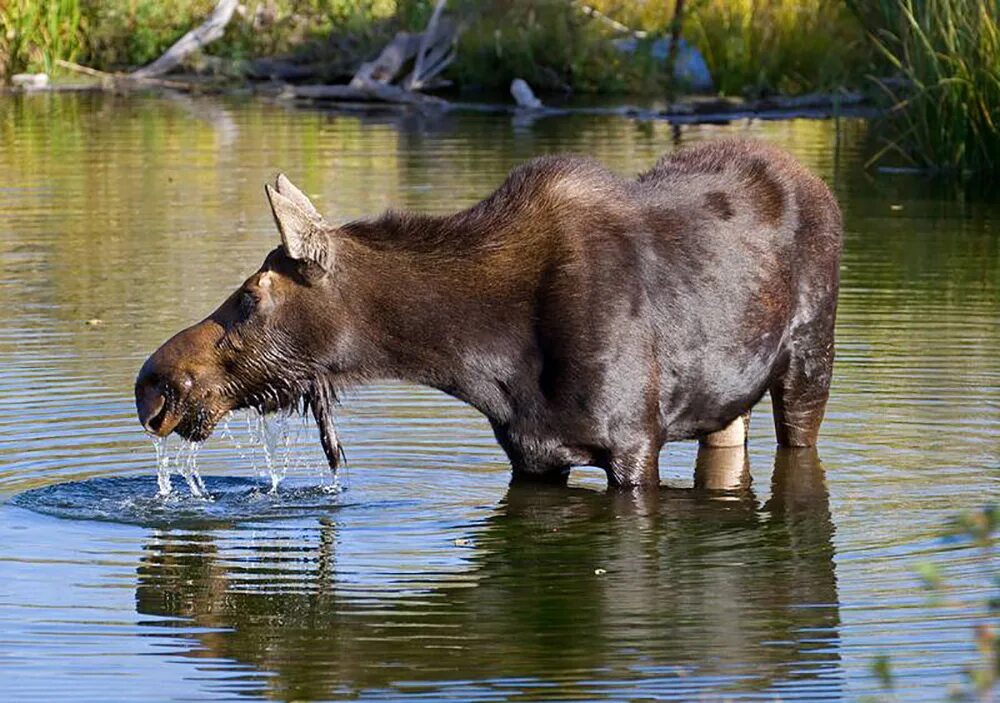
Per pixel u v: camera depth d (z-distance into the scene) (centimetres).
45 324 3062
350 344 2103
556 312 2086
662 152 4956
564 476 2267
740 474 2309
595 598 1841
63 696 1588
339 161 4903
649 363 2122
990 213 4250
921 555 1966
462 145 5250
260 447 2452
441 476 2305
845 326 3050
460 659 1672
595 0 7444
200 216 4103
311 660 1670
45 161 4991
